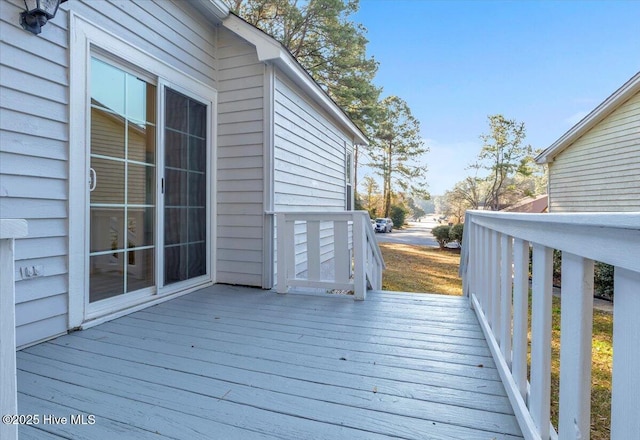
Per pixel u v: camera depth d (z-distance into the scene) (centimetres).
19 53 217
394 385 175
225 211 407
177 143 349
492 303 211
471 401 160
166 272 337
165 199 334
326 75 1379
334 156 707
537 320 119
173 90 342
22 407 154
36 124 226
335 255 351
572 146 933
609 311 434
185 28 359
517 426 140
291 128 464
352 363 201
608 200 792
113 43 278
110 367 195
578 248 85
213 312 302
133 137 301
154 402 159
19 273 217
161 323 271
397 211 2830
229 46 404
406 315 293
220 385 175
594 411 211
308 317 288
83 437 134
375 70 1488
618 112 762
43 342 229
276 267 401
